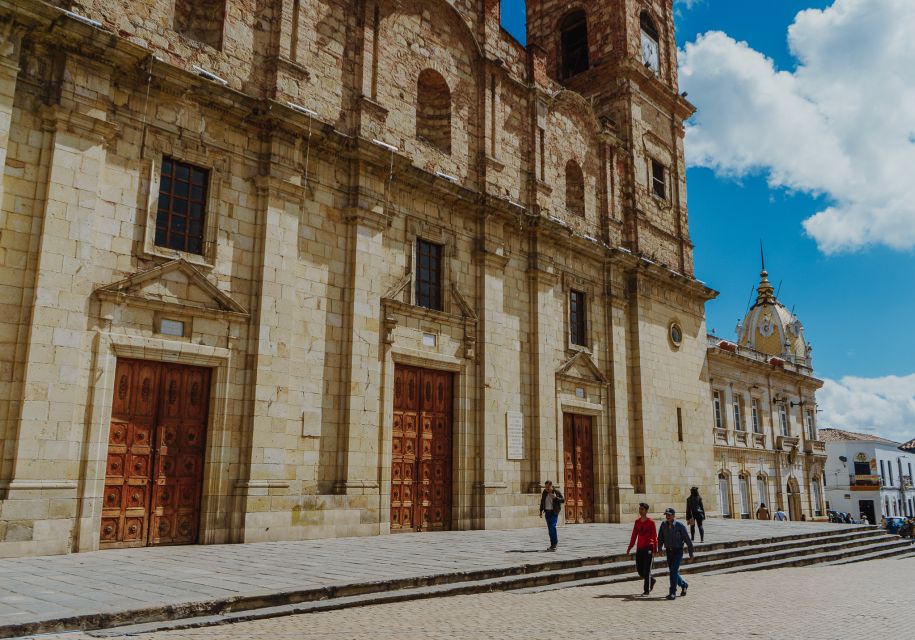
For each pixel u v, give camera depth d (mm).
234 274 19609
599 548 19469
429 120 27406
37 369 15547
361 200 22688
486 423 25828
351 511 20969
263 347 19578
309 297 21188
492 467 25812
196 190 19391
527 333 28609
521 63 30891
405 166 24000
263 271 19844
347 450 21156
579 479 30156
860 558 27203
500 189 28391
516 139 29719
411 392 24203
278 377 19828
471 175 27500
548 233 29469
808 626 12203
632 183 35562
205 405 18859
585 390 30906
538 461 27625
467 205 26594
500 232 27844
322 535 20188
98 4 17766
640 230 35562
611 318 32844
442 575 13812
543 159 30562
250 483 18719
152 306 17781
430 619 11141
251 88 20766
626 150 35938
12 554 14711
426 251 25484
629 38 36781
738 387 49531
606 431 31750
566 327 30438
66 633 9148
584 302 32000
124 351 17188
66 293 16172
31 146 16234
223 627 10055
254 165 20484
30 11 16031
